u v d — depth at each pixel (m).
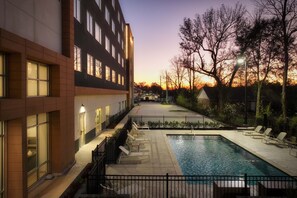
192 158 15.23
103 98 24.59
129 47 53.50
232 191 7.91
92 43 20.00
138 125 25.56
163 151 15.36
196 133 22.22
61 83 11.15
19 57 7.77
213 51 39.72
